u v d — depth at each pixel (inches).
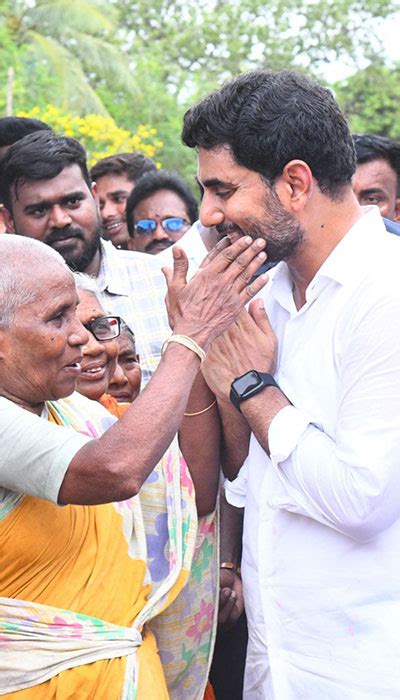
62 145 158.1
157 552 109.1
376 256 96.7
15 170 156.5
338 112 97.7
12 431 91.3
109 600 98.3
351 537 95.3
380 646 95.7
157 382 94.3
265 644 103.3
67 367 95.5
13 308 92.4
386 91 808.9
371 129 804.6
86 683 94.8
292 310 104.3
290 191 95.9
